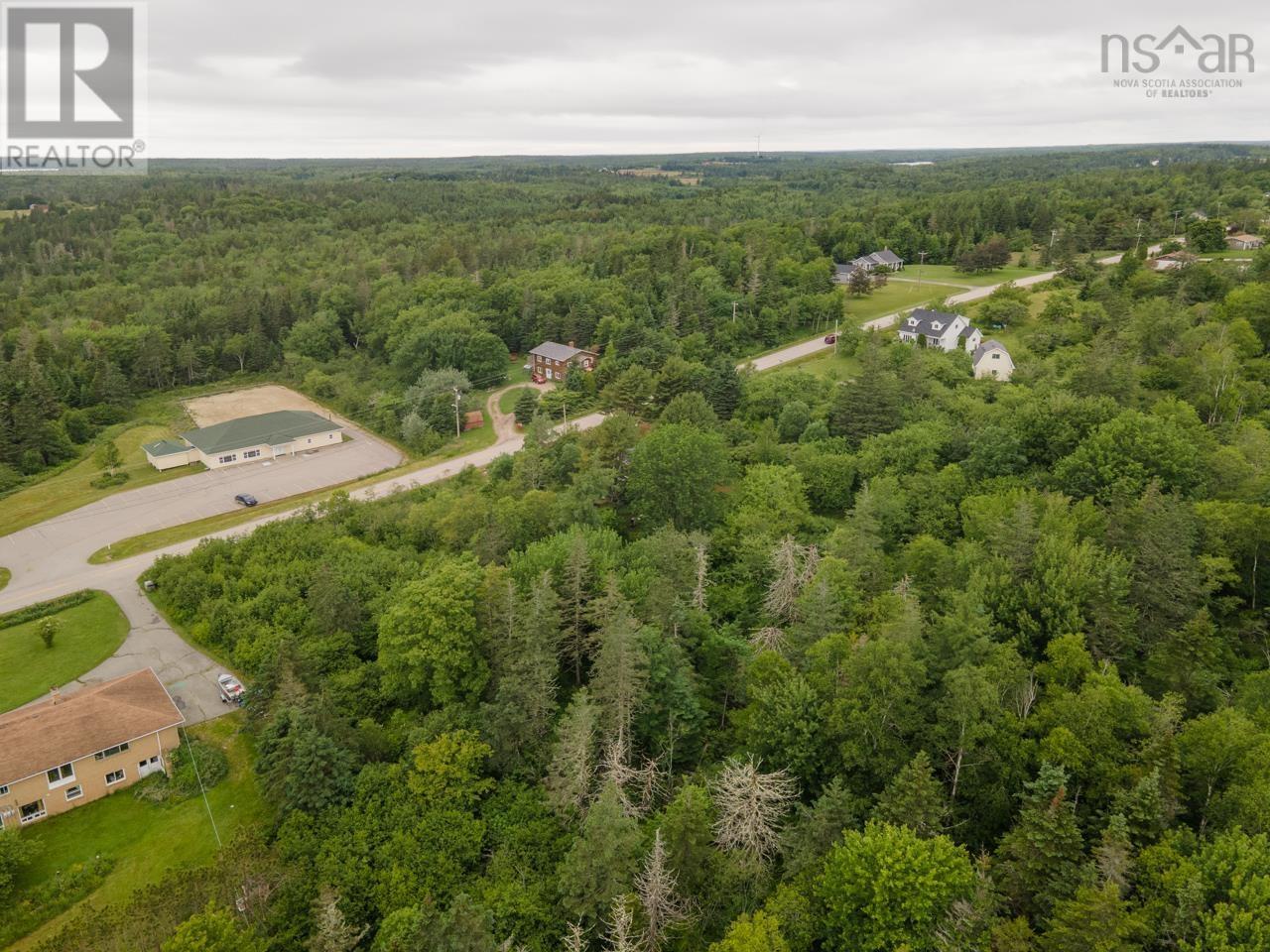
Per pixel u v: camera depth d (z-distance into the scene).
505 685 44.41
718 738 44.88
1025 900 31.16
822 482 71.69
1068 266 136.12
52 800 43.75
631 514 71.44
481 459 100.38
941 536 61.06
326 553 69.94
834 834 33.88
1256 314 90.94
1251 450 61.16
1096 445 60.66
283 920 34.72
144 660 59.66
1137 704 36.25
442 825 39.56
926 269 169.75
